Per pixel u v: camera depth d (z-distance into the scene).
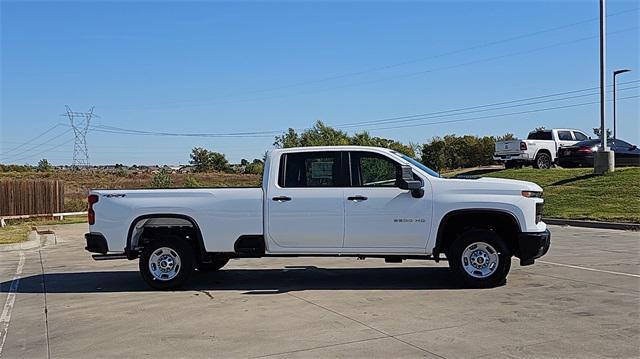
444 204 9.20
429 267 11.55
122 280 10.91
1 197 29.84
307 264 12.21
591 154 28.77
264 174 9.65
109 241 9.70
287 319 7.57
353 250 9.42
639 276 10.18
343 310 7.98
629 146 29.86
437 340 6.52
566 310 7.76
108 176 60.94
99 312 8.25
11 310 8.53
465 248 9.26
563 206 22.48
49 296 9.52
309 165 9.56
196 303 8.66
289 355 6.11
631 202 21.39
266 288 9.68
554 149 31.16
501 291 9.01
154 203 9.66
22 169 75.75
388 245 9.35
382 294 8.98
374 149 9.51
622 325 7.02
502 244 9.19
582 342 6.36
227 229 9.55
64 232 24.11
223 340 6.71
